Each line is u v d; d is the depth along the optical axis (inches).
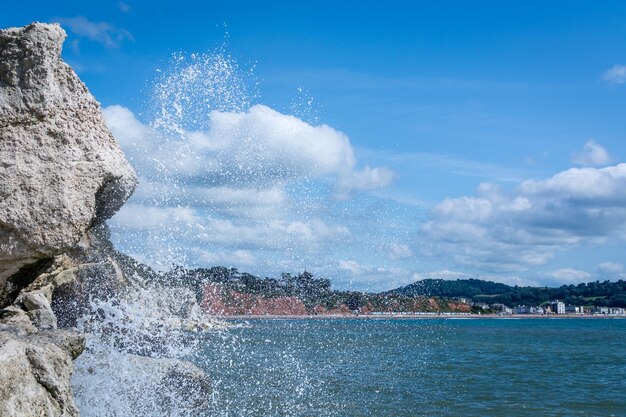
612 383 1224.8
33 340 360.5
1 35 412.8
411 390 1020.5
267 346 1498.5
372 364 1450.5
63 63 428.8
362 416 760.3
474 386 1120.2
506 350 2283.5
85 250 515.8
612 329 5113.2
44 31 414.0
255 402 803.4
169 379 553.0
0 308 436.5
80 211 421.1
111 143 454.6
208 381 607.5
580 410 866.8
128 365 519.5
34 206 407.5
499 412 832.3
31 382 333.4
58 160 418.3
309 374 1146.7
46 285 484.7
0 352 322.0
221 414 706.8
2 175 402.9
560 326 6028.5
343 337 2185.0
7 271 417.4
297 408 783.7
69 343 374.9
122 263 590.2
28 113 412.8
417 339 2630.4
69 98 428.5
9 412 314.8
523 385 1167.0
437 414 797.9
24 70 414.6
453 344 2466.8
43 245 411.8
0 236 403.9
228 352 1299.2
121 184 457.1
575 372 1462.8
